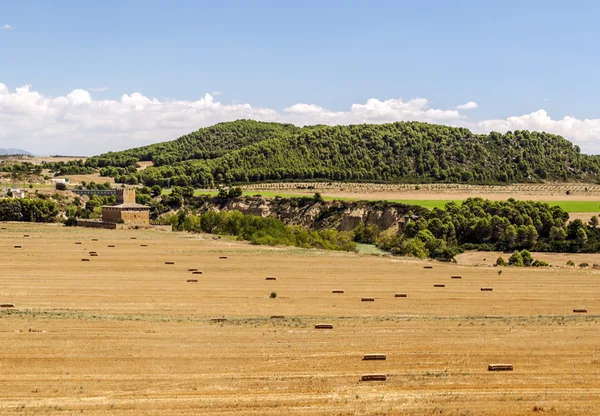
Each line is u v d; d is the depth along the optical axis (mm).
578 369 65688
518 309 94938
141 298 97562
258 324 80188
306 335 75688
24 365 63594
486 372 64438
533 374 64062
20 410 53688
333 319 84375
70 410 53906
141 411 53875
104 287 106062
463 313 91375
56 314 83188
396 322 83125
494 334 77750
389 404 56219
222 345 71188
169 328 77312
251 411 54250
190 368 64000
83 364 64250
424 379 62188
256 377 61938
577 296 106000
